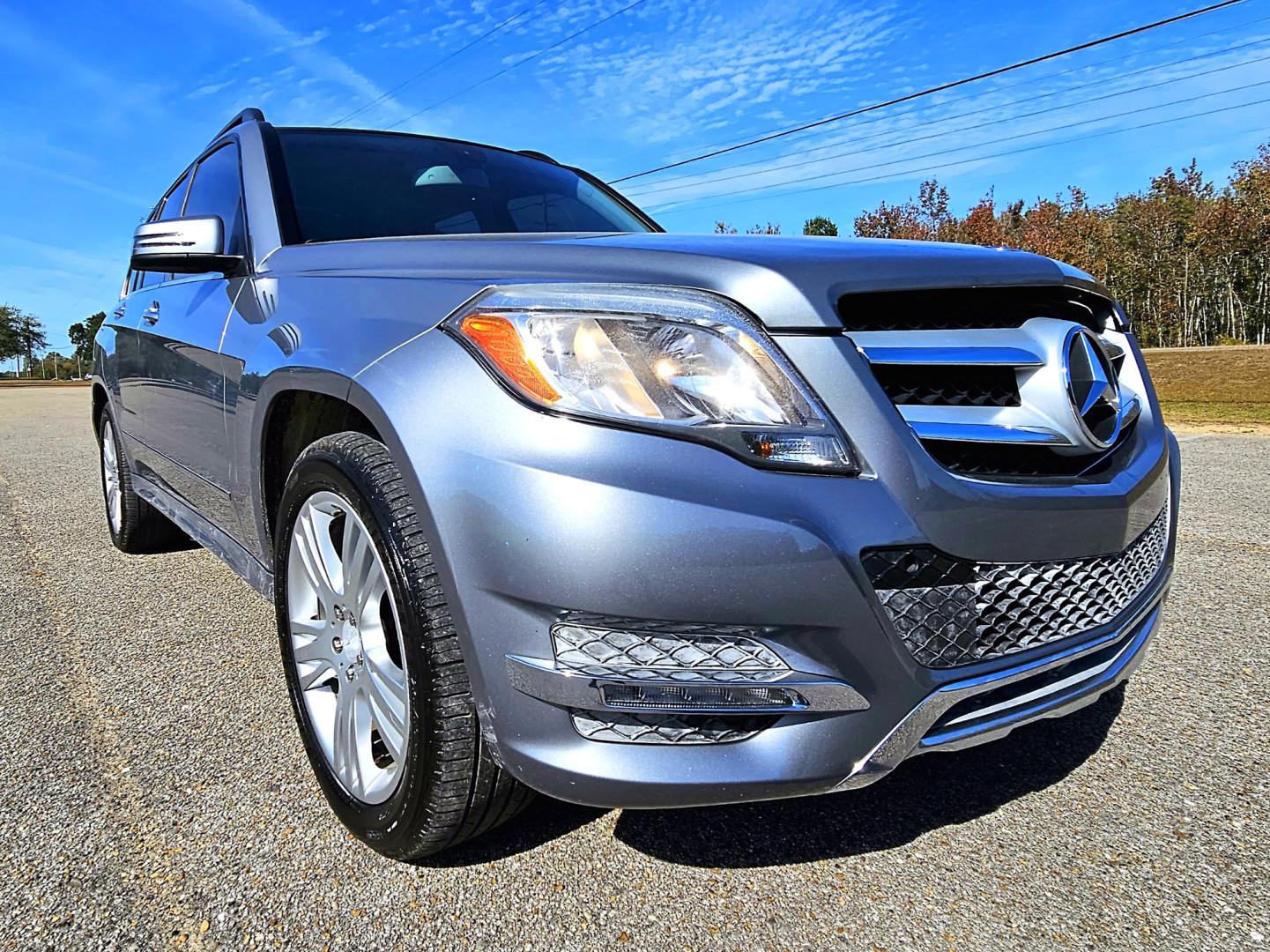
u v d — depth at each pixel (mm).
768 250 1487
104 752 2084
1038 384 1522
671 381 1306
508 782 1478
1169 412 10953
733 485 1274
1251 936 1459
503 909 1530
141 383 3254
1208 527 4285
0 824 1772
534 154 3398
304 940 1448
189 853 1683
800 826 1797
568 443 1290
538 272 1519
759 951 1431
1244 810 1835
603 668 1291
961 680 1403
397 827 1535
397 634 1521
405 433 1424
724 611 1266
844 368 1361
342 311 1774
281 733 2184
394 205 2639
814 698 1316
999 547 1424
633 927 1485
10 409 17344
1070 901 1557
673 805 1330
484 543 1321
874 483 1338
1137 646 1749
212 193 3070
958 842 1738
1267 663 2596
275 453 2051
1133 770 2008
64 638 2867
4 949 1414
